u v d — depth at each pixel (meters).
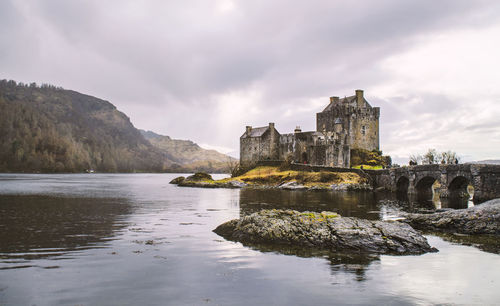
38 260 20.73
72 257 21.53
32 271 18.72
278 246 24.98
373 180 91.56
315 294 16.25
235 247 24.62
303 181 94.38
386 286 17.39
